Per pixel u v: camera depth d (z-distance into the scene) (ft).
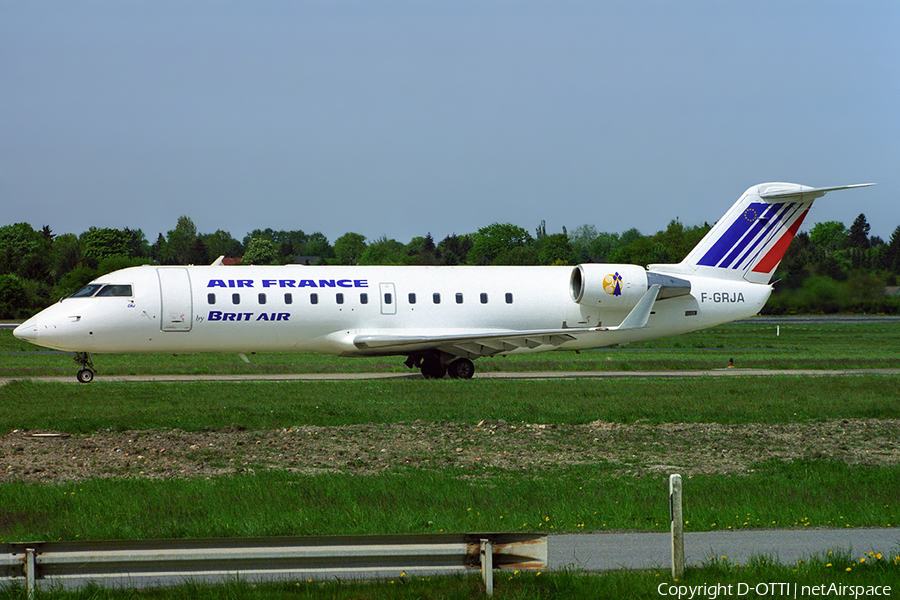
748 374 281.95
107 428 157.58
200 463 130.41
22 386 221.66
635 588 70.54
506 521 94.43
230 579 73.72
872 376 261.24
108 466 126.82
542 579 73.51
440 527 91.09
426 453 140.26
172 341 245.86
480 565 70.23
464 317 268.21
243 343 251.39
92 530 88.53
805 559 80.89
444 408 184.75
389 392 213.25
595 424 169.17
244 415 171.53
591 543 86.79
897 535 90.58
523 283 276.00
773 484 117.29
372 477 118.83
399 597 69.10
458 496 106.01
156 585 73.15
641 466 133.08
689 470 130.41
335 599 68.54
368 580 74.18
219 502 101.24
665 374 283.18
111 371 282.77
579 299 275.18
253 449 141.38
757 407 192.34
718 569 75.46
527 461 135.74
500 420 170.81
